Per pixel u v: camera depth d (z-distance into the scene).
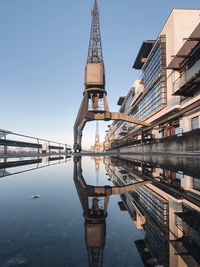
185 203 2.39
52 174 6.15
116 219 1.81
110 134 126.56
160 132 33.56
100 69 53.69
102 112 48.75
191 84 19.12
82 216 1.91
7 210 2.10
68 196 2.89
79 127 58.25
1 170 7.66
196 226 1.56
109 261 0.99
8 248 1.16
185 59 21.14
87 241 1.31
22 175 5.90
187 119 22.61
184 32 26.92
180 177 4.91
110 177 5.23
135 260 1.01
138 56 47.28
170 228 1.52
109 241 1.31
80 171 7.07
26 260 1.01
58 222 1.72
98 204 2.40
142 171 6.66
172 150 22.41
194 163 9.56
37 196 2.88
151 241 1.26
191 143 17.61
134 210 2.13
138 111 52.34
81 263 0.96
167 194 2.98
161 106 30.89
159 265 0.94
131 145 49.50
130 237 1.38
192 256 1.04
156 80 34.16
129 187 3.68
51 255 1.08
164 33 31.27
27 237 1.37
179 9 27.30
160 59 31.69
